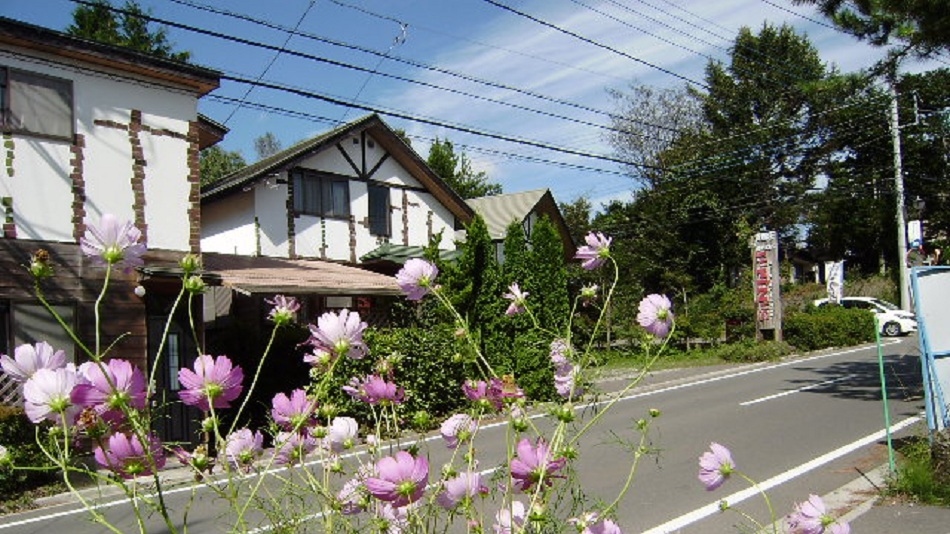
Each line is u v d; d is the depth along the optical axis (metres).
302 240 17.73
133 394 1.45
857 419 11.20
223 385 1.59
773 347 22.38
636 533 6.17
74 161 11.24
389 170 19.83
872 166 42.69
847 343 25.05
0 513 8.23
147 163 12.05
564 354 2.23
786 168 42.84
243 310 15.70
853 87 14.76
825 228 44.25
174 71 12.20
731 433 10.60
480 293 15.11
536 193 29.00
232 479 1.82
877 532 5.62
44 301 1.44
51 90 11.10
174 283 11.91
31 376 1.43
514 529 1.78
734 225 35.94
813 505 2.31
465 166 48.16
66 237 11.07
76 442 1.53
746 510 6.73
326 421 2.15
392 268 19.23
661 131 40.84
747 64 40.75
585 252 2.25
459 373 12.52
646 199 37.47
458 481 1.87
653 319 1.99
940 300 7.29
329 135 18.27
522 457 1.77
